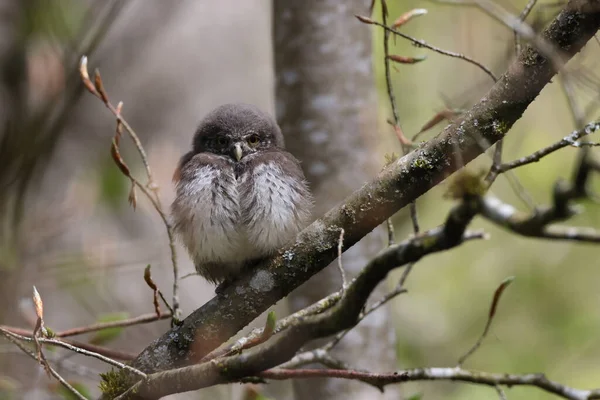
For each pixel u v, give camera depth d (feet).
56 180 50.14
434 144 20.34
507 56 29.91
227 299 22.82
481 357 47.78
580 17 18.69
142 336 45.50
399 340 48.62
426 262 50.85
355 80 32.99
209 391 36.55
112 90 53.93
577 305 48.42
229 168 26.40
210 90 56.08
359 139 32.76
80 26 48.19
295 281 22.45
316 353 26.14
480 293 49.44
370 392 31.68
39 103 43.37
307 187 27.25
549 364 46.73
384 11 23.15
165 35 56.39
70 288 43.75
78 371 29.45
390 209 21.11
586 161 29.19
